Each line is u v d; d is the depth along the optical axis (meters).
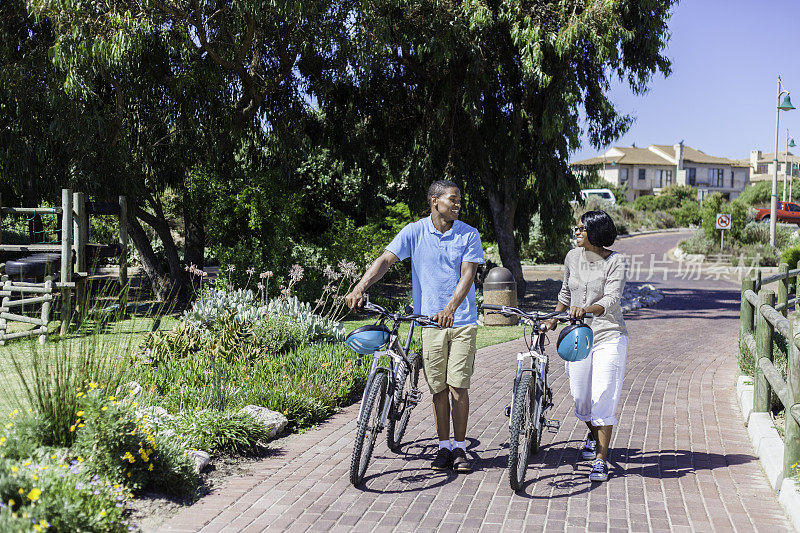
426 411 6.67
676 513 4.17
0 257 14.82
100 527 3.53
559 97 16.36
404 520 4.09
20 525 3.15
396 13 15.70
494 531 3.93
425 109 18.28
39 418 4.48
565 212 18.20
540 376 4.93
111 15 12.62
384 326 4.88
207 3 13.92
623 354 4.83
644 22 16.75
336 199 23.23
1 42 14.80
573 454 5.37
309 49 16.23
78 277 10.88
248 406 6.09
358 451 4.59
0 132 13.79
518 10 15.82
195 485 4.60
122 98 14.34
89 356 5.16
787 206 29.62
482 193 19.58
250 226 15.00
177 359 8.01
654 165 83.19
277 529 3.95
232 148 16.75
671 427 6.12
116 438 4.35
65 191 10.67
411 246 5.09
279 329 9.14
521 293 19.28
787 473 4.41
